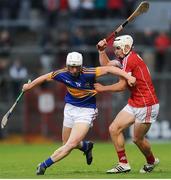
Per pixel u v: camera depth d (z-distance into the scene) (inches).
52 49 2783.0
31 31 3021.7
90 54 2733.8
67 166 1533.0
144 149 1331.2
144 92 1299.2
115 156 1856.5
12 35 3009.4
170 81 2581.2
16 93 2625.5
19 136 2566.4
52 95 2539.4
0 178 1205.7
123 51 1316.4
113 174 1283.2
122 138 1311.5
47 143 2519.7
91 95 1295.5
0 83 2623.0
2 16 3065.9
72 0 3038.9
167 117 2559.1
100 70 1283.2
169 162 1630.2
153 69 2726.4
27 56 2807.6
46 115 2546.8
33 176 1247.5
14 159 1809.8
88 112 1295.5
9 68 2736.2
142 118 1300.4
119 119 1309.1
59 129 2546.8
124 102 2522.1
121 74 1269.7
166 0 3117.6
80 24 3009.4
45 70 2736.2
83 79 1283.2
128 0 2984.7
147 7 1416.1
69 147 1275.8
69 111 1305.4
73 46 2812.5
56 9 3046.3
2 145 2450.8
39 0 3117.6
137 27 3051.2
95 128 2517.2
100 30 2938.0
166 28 3051.2
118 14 3006.9
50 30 2982.3
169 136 2556.6
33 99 2551.7
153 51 2753.4
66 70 1294.3
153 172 1337.4
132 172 1331.2
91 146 1417.3
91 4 3021.7
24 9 3097.9
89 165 1555.1
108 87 1289.4
